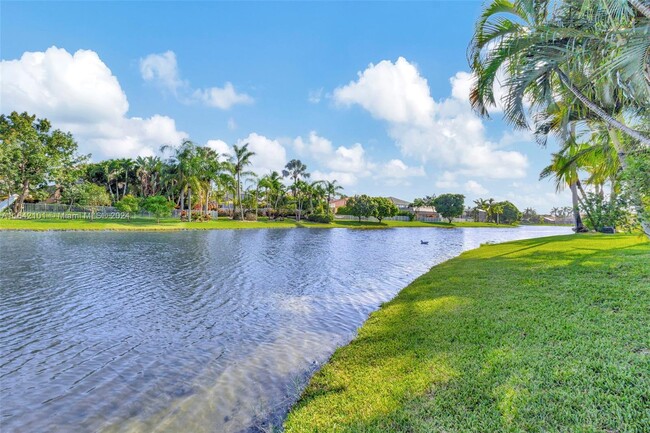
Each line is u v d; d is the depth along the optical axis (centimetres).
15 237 2353
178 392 449
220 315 788
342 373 455
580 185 2323
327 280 1212
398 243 2841
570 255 1184
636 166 739
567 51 634
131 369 517
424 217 8694
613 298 600
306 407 377
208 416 394
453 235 4194
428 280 1043
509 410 304
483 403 321
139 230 3362
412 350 480
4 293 941
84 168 4162
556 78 812
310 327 707
